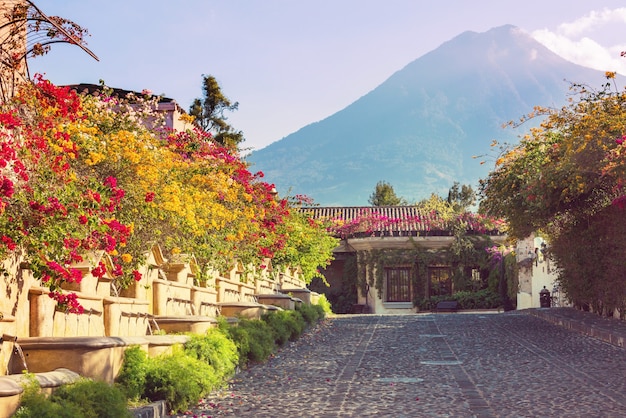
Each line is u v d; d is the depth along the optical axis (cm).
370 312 4656
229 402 1130
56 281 909
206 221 1639
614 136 1908
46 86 1049
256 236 2127
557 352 1706
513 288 4231
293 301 2527
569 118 2102
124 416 800
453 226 4584
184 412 1035
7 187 802
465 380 1320
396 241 4612
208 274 1800
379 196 7250
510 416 988
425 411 1036
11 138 946
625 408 1020
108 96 1570
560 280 2869
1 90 1034
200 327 1362
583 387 1203
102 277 1116
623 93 1988
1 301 838
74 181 1031
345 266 4797
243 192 2000
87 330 1045
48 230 882
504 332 2286
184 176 1678
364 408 1066
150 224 1408
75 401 755
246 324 1683
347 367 1535
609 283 2355
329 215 5053
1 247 827
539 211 2448
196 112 3966
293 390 1243
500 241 4569
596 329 2008
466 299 4491
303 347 1962
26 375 737
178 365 1059
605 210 2294
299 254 3162
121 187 1322
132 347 1029
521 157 2438
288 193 3366
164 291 1419
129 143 1350
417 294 4609
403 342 2052
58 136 1038
